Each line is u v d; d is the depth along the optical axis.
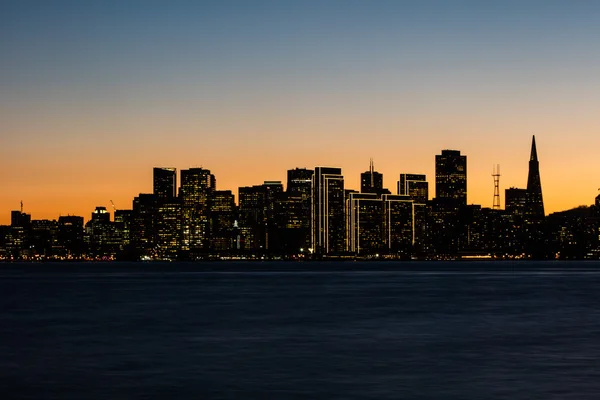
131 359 64.31
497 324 95.50
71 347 73.00
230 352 68.94
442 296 159.12
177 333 85.75
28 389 50.34
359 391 49.66
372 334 84.38
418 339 79.31
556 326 92.50
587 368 58.28
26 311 120.38
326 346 73.50
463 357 64.94
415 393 48.84
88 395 48.47
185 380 53.81
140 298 155.12
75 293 176.62
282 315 110.62
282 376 55.44
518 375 55.28
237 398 47.56
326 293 173.25
